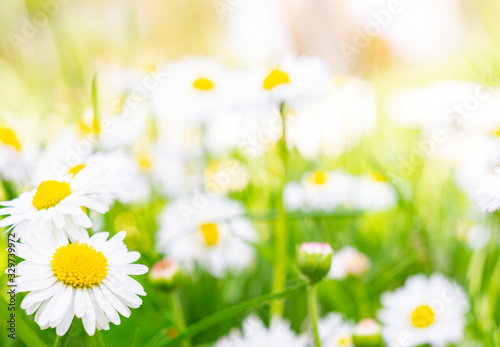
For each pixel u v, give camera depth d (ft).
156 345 1.24
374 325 1.32
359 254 1.46
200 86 1.65
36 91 2.35
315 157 1.85
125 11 1.96
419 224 1.53
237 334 1.38
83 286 1.16
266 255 1.44
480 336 1.35
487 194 1.20
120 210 1.59
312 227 1.59
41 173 1.28
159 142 1.84
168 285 1.35
